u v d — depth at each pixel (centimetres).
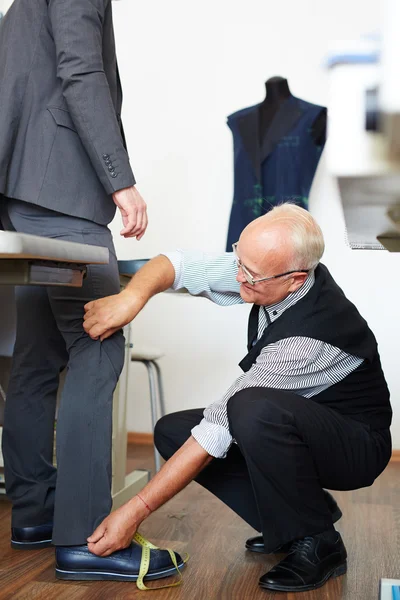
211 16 370
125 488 237
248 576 163
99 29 156
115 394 228
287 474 153
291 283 158
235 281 180
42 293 178
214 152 371
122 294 161
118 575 156
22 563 169
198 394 376
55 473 184
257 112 349
